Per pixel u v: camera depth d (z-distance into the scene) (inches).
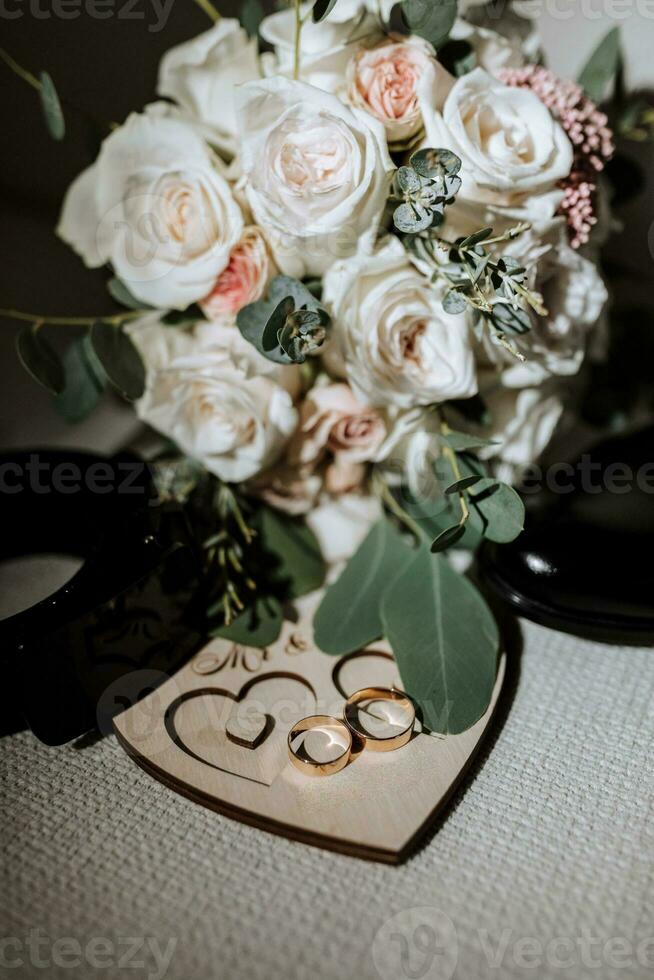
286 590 15.3
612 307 17.7
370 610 14.6
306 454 14.8
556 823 12.4
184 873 12.0
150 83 16.7
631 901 11.6
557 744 13.4
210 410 14.6
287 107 12.6
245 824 12.5
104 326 14.9
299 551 15.6
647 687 14.1
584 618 14.0
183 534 14.7
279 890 11.8
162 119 13.9
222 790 12.6
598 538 14.2
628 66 16.6
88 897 11.8
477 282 12.9
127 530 14.3
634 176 16.2
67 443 18.5
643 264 17.7
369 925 11.4
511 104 13.0
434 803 12.4
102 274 18.0
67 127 16.8
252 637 14.6
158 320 15.1
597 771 13.0
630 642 14.1
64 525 15.5
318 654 14.5
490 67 14.1
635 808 12.6
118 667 13.6
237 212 13.7
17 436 18.5
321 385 14.7
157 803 12.8
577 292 14.0
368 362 13.3
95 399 16.0
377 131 12.6
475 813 12.6
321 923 11.5
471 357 13.3
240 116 12.7
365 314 13.2
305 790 12.6
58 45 16.3
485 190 12.9
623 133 16.4
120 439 18.6
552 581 14.0
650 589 13.8
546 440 15.2
